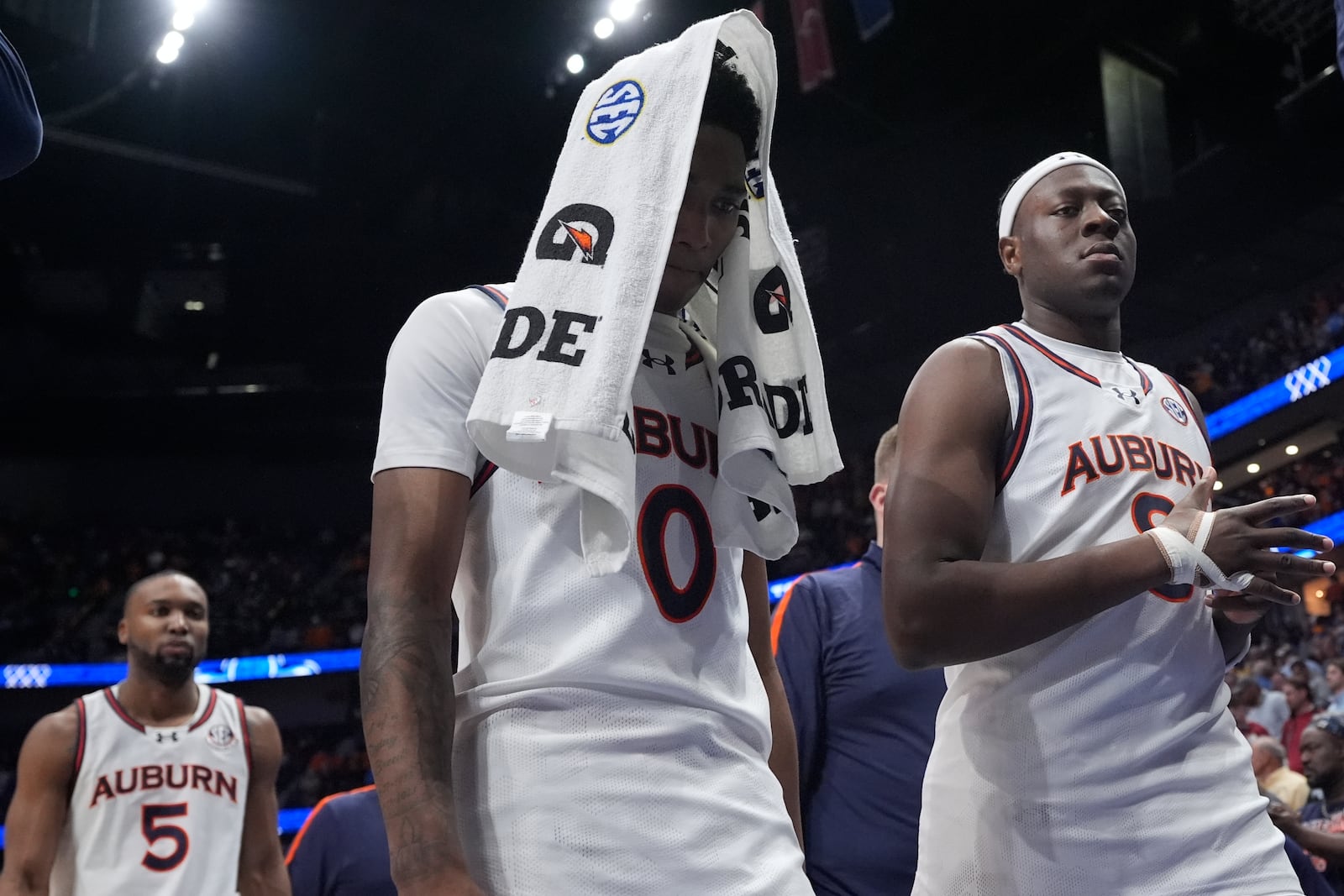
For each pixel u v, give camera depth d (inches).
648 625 50.6
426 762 46.0
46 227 809.5
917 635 66.4
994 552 71.7
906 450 71.8
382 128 776.9
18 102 62.0
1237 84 645.9
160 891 147.8
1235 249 665.0
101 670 695.7
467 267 847.7
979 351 74.3
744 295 57.1
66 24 350.9
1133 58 652.7
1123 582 64.0
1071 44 664.4
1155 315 719.7
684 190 50.7
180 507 841.5
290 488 857.5
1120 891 65.3
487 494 53.4
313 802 665.6
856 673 105.9
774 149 789.2
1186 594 71.0
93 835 148.4
